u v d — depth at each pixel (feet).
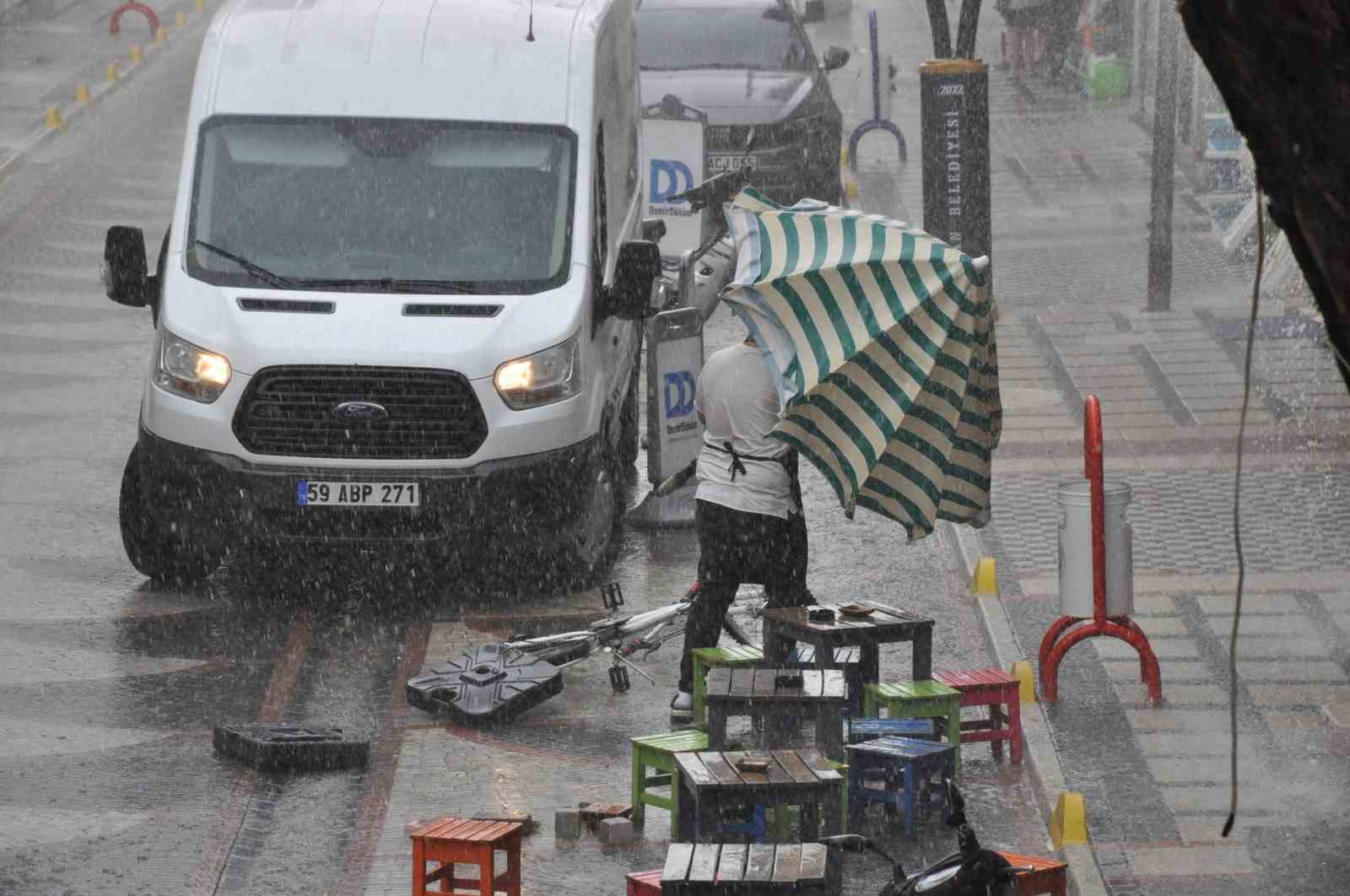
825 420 89.35
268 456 113.50
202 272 118.21
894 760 80.89
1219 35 34.24
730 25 231.09
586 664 107.86
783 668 86.99
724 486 94.58
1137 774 84.99
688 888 64.18
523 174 122.01
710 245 144.66
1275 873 74.23
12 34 357.61
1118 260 196.24
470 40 126.93
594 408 118.21
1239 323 169.58
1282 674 96.53
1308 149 34.12
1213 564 114.21
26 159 270.05
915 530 92.63
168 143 281.95
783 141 214.48
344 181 121.29
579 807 84.84
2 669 104.88
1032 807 84.64
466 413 113.29
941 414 89.86
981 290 88.94
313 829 84.12
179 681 103.60
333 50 126.00
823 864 65.67
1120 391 152.56
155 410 115.14
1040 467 135.85
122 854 80.84
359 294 116.57
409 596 119.34
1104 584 94.89
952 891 58.90
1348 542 116.88
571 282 118.62
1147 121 267.18
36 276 210.59
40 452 149.79
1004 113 282.56
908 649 107.45
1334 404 147.23
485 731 96.43
